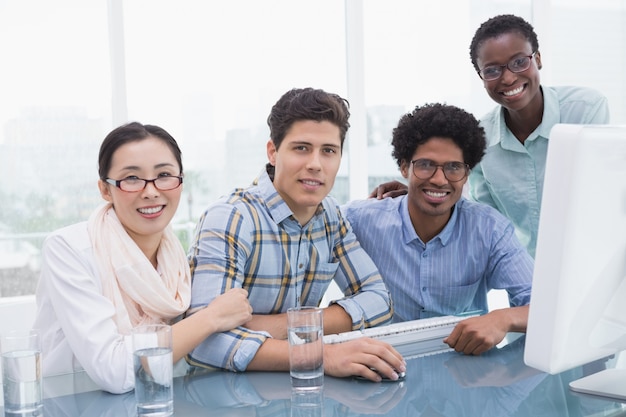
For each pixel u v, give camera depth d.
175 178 1.64
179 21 3.61
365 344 1.44
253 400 1.29
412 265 2.12
